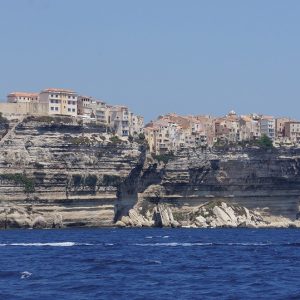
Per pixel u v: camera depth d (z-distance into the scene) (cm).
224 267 15450
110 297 11200
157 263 16112
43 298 11062
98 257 17575
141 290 11894
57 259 16962
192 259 17275
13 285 12400
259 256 18312
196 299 11062
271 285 12569
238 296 11338
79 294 11456
